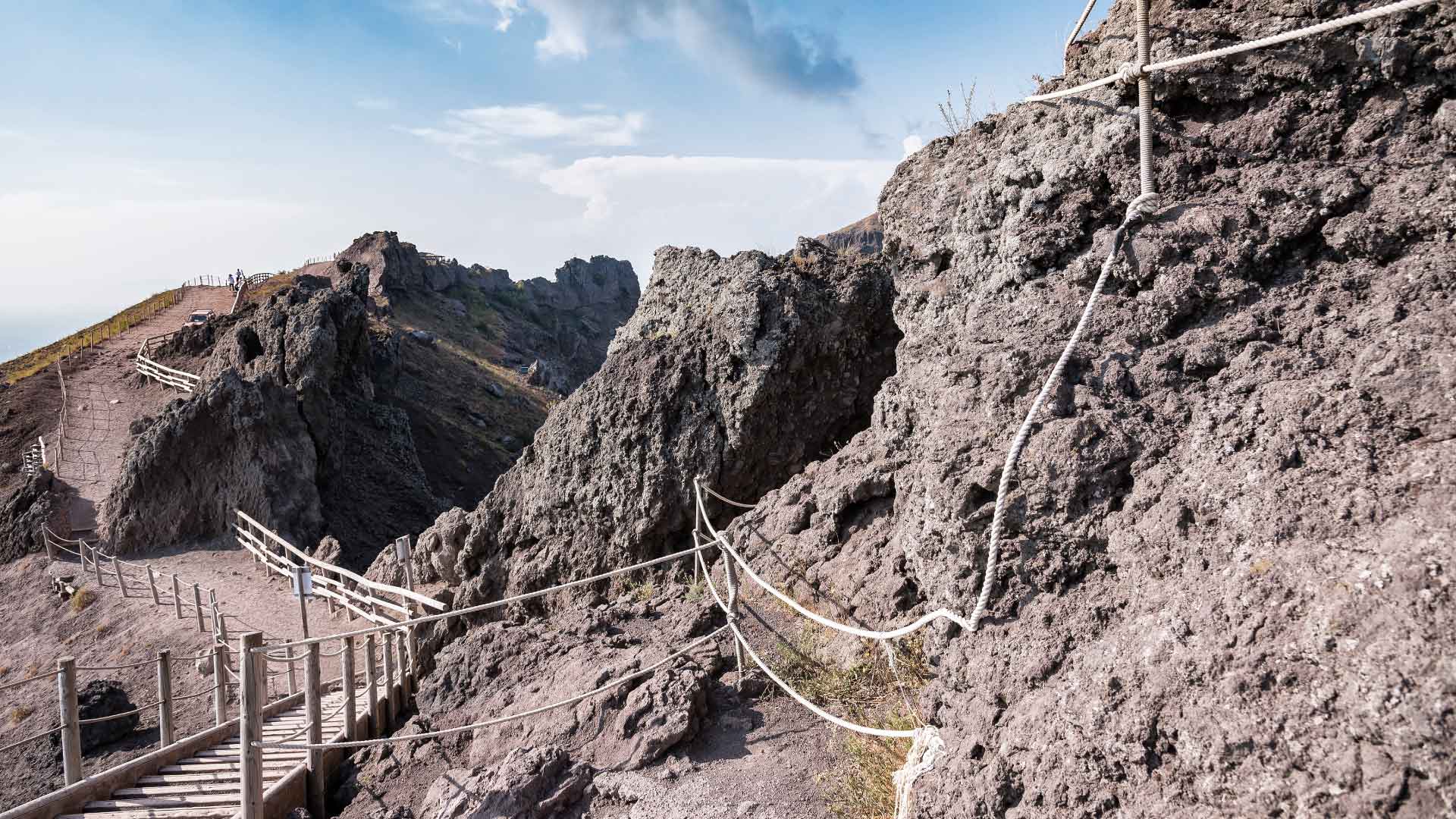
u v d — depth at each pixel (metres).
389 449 33.47
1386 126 3.96
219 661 8.77
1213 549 3.08
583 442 10.57
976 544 3.98
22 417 33.62
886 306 9.96
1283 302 3.76
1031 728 3.21
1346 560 2.62
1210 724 2.60
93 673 17.02
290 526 24.48
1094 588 3.54
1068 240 4.75
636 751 5.56
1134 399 3.87
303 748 7.14
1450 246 3.43
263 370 30.09
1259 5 4.30
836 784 4.88
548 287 119.69
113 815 6.37
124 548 23.88
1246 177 4.18
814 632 6.57
